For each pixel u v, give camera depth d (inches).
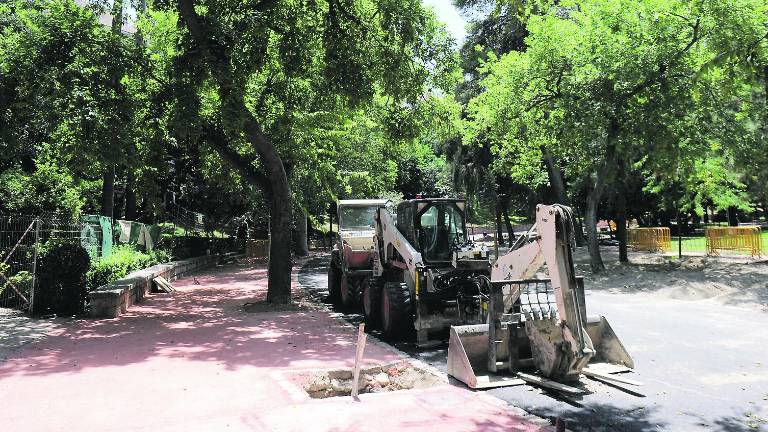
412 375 287.3
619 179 895.7
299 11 524.4
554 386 249.0
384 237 449.4
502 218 1660.9
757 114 689.0
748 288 557.3
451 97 614.9
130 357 303.9
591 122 685.9
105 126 411.8
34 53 420.8
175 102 463.5
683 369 289.4
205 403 223.3
